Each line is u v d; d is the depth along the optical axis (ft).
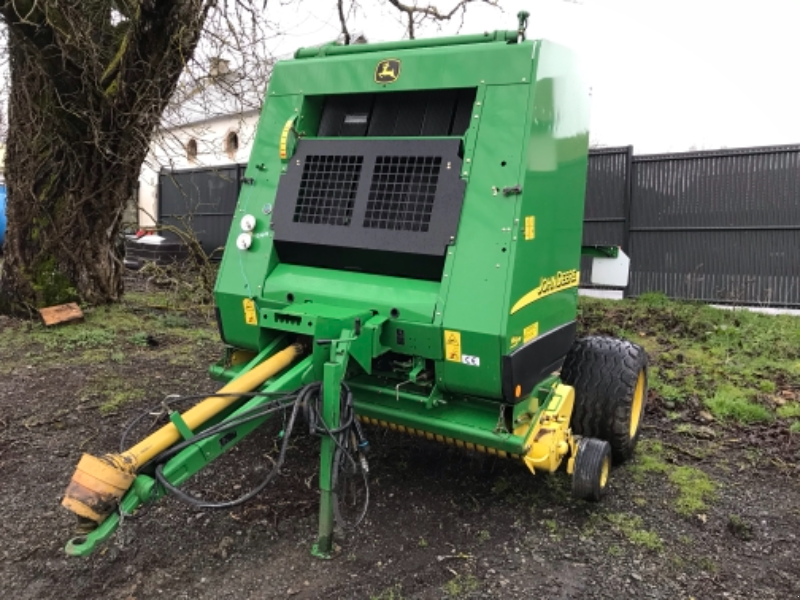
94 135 22.52
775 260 29.84
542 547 10.39
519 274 9.94
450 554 10.09
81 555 7.65
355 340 9.70
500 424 10.19
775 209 29.66
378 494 11.91
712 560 10.23
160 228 28.76
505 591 9.19
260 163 12.29
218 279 12.23
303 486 11.95
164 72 22.80
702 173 31.14
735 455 14.57
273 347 11.44
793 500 12.41
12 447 13.23
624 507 11.85
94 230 25.29
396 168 10.95
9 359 19.24
